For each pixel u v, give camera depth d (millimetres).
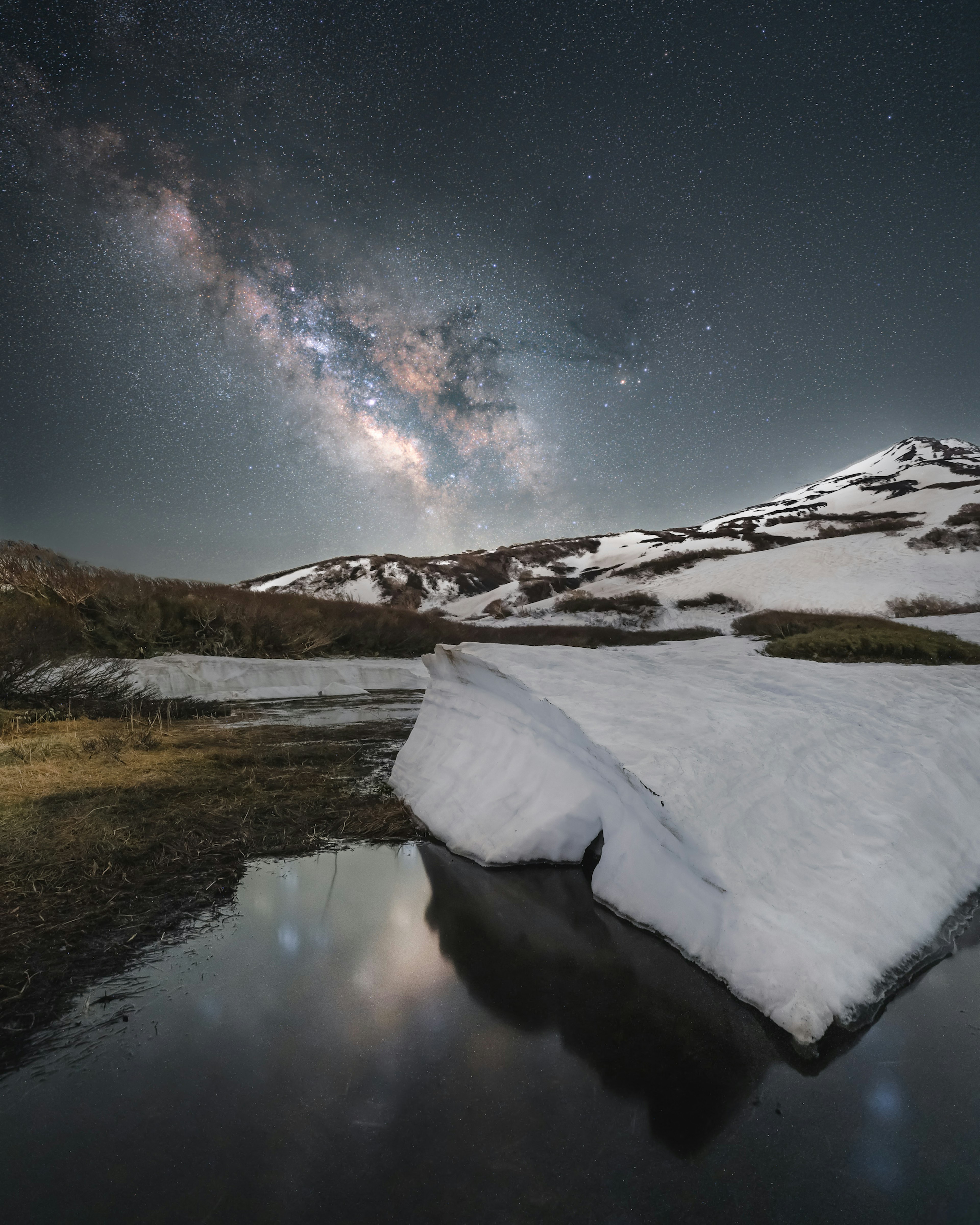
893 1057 2250
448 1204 1615
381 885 3600
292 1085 2027
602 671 4754
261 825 4438
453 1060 2168
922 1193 1698
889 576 43531
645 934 3072
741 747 3672
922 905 3111
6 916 3010
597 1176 1716
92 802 4621
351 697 11805
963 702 5430
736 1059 2209
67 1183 1647
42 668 8898
